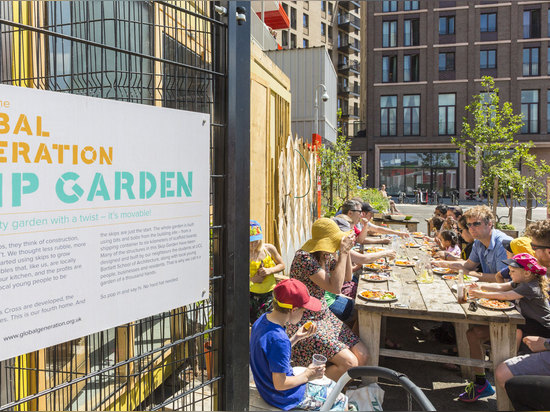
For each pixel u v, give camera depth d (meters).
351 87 53.19
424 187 34.84
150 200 1.68
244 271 2.08
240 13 2.02
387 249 6.06
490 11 32.75
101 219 1.52
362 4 42.16
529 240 3.88
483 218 4.39
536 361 2.85
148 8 2.61
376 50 34.69
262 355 2.54
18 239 1.32
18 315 1.32
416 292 3.73
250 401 2.57
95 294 1.51
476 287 3.53
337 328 3.25
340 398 2.56
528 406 2.66
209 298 2.16
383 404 3.38
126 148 1.59
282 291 2.60
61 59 2.58
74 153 1.44
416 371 3.99
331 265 3.47
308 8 45.19
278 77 6.77
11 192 1.30
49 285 1.39
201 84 2.07
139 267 1.65
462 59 33.28
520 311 3.32
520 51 32.47
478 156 10.34
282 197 6.77
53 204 1.39
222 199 2.01
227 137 1.98
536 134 32.50
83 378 1.67
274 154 6.56
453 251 5.72
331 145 13.36
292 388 2.53
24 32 2.18
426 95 34.06
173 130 1.76
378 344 3.30
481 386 3.45
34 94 1.34
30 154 1.34
